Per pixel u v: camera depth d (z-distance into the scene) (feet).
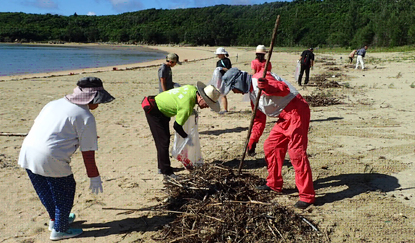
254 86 13.71
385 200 13.62
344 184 15.21
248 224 11.83
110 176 16.83
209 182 14.58
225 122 27.04
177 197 14.19
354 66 73.67
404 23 159.12
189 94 14.89
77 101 10.57
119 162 18.72
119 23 416.87
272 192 14.64
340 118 27.04
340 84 45.96
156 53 197.57
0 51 176.86
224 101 30.50
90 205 13.99
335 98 35.76
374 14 218.18
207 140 22.29
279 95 12.97
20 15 414.41
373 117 27.12
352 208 13.12
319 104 32.68
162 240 11.46
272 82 13.00
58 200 11.12
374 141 20.94
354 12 207.51
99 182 11.14
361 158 18.20
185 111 14.79
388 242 10.99
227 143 21.45
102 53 187.83
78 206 13.89
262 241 11.25
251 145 18.66
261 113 18.20
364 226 11.89
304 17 288.51
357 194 14.24
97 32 391.65
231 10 373.61
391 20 166.50
